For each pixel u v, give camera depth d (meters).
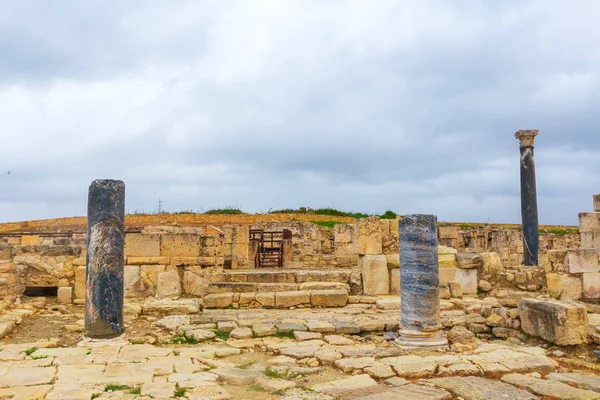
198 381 6.98
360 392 6.75
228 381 7.27
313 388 6.93
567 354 9.03
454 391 6.78
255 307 13.62
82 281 14.40
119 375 7.25
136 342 9.91
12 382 6.82
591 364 8.38
